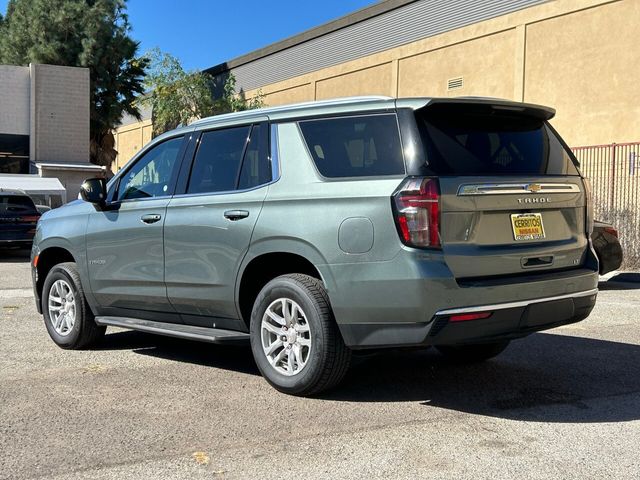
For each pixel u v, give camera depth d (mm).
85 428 4363
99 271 6301
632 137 18625
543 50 21172
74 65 39344
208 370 5844
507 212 4688
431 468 3717
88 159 31359
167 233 5695
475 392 5191
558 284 4812
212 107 32125
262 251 5027
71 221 6648
